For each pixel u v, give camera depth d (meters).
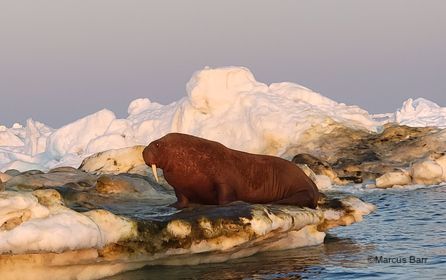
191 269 42.09
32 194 35.00
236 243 42.97
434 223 65.50
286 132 127.25
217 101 136.38
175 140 52.22
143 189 59.03
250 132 131.25
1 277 34.94
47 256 35.72
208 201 53.22
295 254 48.38
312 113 129.25
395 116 194.50
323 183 102.00
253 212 44.12
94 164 87.19
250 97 135.12
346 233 59.66
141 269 41.09
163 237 40.38
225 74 137.88
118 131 144.25
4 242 32.97
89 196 55.03
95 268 38.34
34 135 157.75
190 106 139.25
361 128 127.81
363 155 119.69
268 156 54.62
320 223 52.25
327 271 42.19
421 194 94.25
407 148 120.00
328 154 121.44
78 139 147.38
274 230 45.25
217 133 133.50
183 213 43.88
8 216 33.69
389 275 40.94
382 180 103.25
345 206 55.22
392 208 79.81
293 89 140.50
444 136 120.44
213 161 52.25
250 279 39.66
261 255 47.72
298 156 110.75
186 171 51.75
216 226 42.44
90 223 35.66
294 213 47.38
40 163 142.88
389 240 55.00
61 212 35.38
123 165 86.75
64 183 60.16
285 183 53.75
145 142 141.38
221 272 41.50
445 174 106.44
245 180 52.81
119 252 38.47
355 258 46.69
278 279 39.88
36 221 34.03
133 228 39.12
